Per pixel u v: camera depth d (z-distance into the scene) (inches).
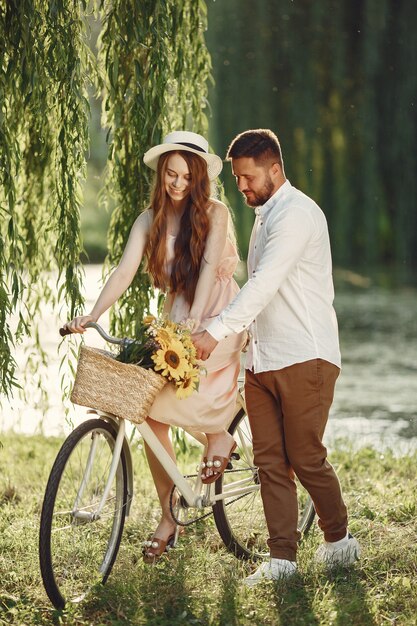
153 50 269.4
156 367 197.0
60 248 265.3
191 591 207.9
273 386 212.8
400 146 959.6
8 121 280.5
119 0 268.8
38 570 217.8
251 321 204.7
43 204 315.9
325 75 929.5
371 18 906.1
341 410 460.8
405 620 191.9
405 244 1004.6
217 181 239.8
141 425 206.8
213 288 221.8
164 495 223.1
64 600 198.7
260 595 206.2
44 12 259.1
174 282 217.0
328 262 215.3
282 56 922.1
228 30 917.2
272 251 204.7
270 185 211.6
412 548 234.2
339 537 223.6
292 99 930.1
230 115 924.0
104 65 283.0
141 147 278.1
